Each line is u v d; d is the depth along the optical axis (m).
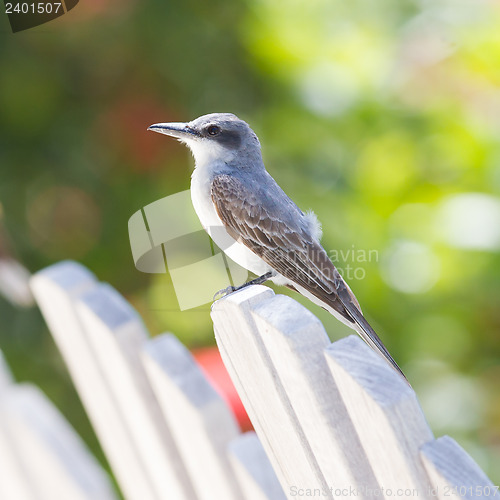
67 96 11.62
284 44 11.41
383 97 11.39
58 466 6.12
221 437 4.82
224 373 9.39
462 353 11.55
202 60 11.52
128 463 6.41
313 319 3.86
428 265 11.00
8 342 11.45
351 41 11.66
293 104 11.48
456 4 11.56
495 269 10.88
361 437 3.67
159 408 5.44
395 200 11.27
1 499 7.71
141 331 5.42
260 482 4.58
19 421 6.45
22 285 11.09
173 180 11.70
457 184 11.30
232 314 4.33
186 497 5.58
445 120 11.34
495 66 11.09
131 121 11.63
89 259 11.75
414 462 3.44
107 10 11.12
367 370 3.57
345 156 11.52
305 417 4.00
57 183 11.73
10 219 11.52
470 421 11.17
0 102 11.41
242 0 11.51
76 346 6.34
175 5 11.34
